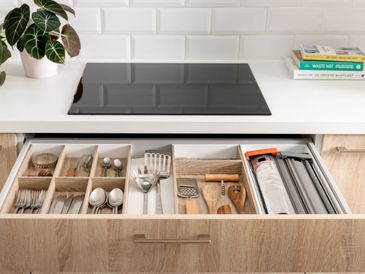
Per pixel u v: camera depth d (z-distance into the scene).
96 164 1.84
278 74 2.27
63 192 1.72
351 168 1.95
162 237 1.46
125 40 2.38
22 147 1.87
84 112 1.87
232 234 1.46
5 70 2.23
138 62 2.39
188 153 1.91
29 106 1.92
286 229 1.46
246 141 1.93
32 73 2.15
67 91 2.06
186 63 2.39
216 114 1.89
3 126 1.81
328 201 1.67
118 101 1.97
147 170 1.82
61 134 1.97
